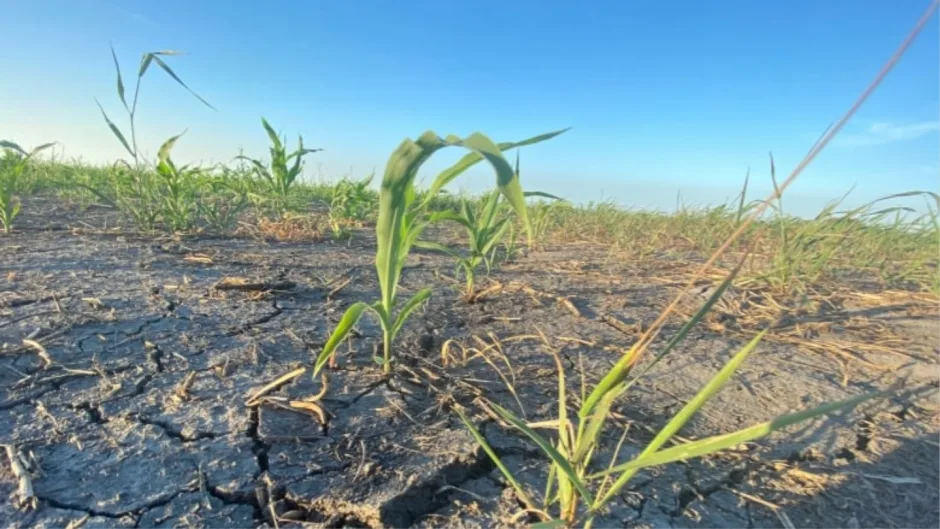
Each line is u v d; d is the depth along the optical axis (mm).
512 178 999
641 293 3221
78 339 1977
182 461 1389
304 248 3920
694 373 2146
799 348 2479
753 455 1611
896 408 1954
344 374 1879
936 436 1787
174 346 2004
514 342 2320
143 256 3203
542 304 2875
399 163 1346
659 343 2426
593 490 1391
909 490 1500
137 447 1426
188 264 3127
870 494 1476
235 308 2430
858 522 1367
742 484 1481
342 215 5246
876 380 2184
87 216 4434
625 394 1923
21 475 1282
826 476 1535
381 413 1662
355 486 1346
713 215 5402
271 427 1545
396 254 1815
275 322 2311
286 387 1765
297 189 6801
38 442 1410
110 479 1309
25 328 2018
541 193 2311
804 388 2068
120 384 1710
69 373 1748
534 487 1402
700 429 1743
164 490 1292
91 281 2627
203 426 1531
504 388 1896
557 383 1974
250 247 3770
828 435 1745
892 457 1651
